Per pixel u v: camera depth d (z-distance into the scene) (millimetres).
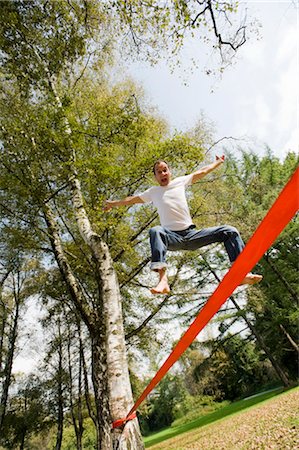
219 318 22125
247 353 29531
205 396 35625
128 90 10406
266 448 6406
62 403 19453
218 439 9719
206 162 11102
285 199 883
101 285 6387
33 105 8289
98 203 7059
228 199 13500
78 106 9094
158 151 7324
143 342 12719
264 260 22438
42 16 8430
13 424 20438
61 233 11273
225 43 7816
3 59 8422
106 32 8789
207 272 18766
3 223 9109
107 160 6770
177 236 2678
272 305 21641
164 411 42906
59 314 16297
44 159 7355
